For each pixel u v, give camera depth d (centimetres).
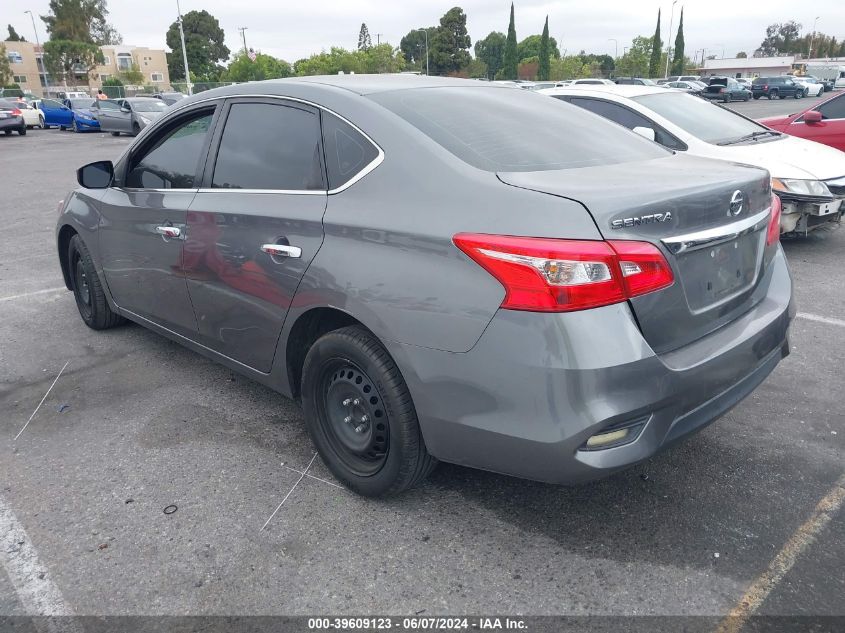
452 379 239
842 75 5869
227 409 379
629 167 275
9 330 510
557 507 286
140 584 247
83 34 8950
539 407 222
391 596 239
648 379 224
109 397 397
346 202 274
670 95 740
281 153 312
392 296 250
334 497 296
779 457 320
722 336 259
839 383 395
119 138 2669
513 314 222
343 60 5959
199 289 349
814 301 541
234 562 257
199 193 349
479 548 262
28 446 344
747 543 262
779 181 630
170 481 310
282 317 300
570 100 733
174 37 10306
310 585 245
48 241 823
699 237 240
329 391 294
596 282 215
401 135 270
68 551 265
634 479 304
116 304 452
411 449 266
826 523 272
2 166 1688
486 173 249
